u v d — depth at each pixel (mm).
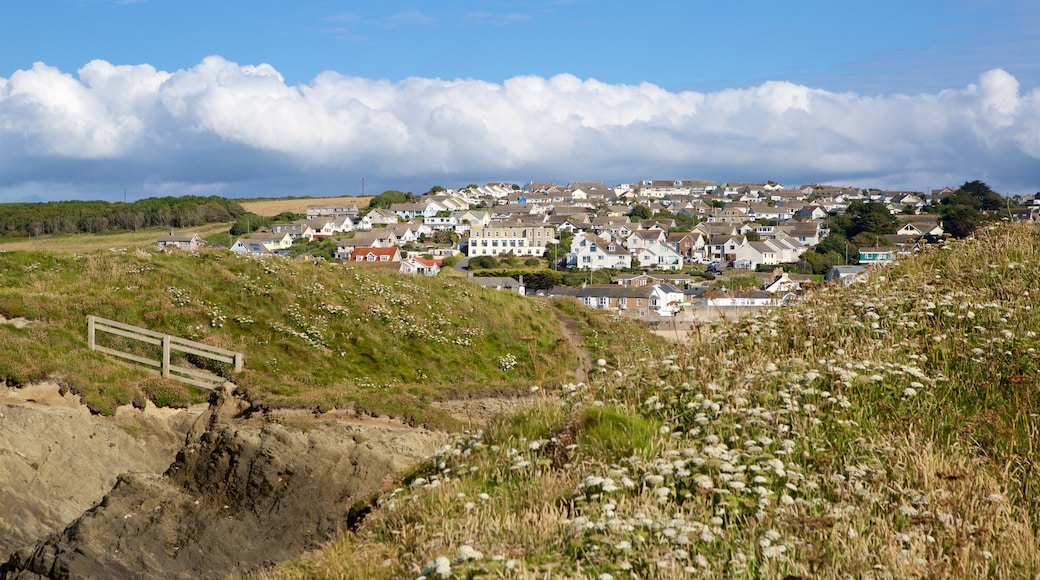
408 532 8180
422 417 18531
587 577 6648
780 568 6559
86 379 18688
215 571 11914
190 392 19828
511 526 7707
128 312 22750
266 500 12859
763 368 9984
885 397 9461
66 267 25297
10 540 14898
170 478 13281
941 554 6645
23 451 16188
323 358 23812
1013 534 6871
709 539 6750
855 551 6660
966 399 9555
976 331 11070
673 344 12203
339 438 14070
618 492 7875
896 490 7719
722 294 57969
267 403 18828
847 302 12508
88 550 11828
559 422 9797
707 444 8555
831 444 8648
